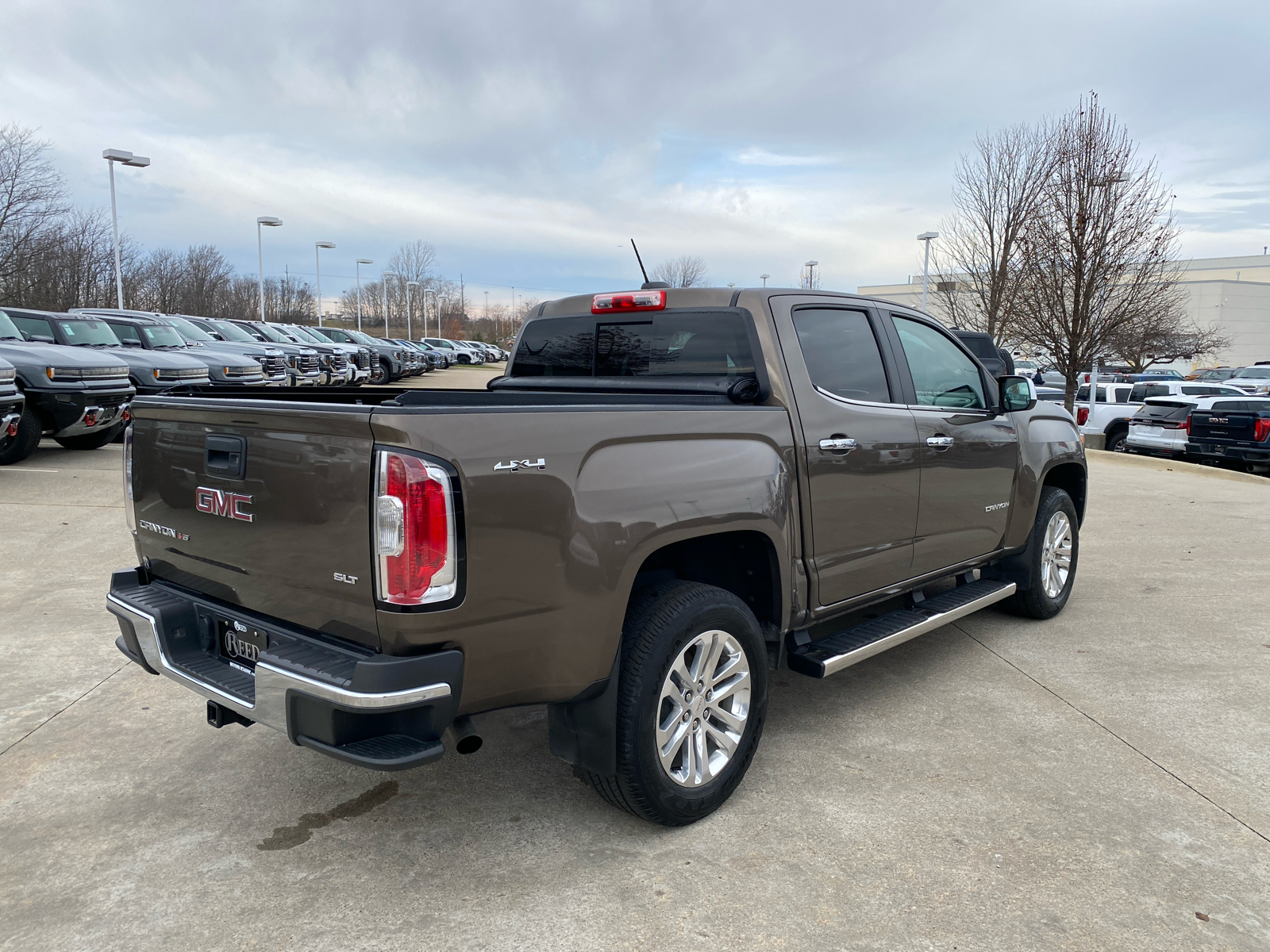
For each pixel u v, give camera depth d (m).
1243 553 7.59
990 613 5.72
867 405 3.81
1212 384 22.53
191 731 3.73
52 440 12.89
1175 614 5.69
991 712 4.05
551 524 2.52
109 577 5.89
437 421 2.32
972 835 2.97
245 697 2.63
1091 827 3.03
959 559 4.51
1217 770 3.47
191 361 12.70
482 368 45.59
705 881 2.70
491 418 2.42
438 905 2.57
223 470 2.75
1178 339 35.62
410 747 2.35
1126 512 9.77
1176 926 2.50
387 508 2.28
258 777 3.35
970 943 2.41
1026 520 5.03
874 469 3.77
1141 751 3.64
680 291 3.74
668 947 2.39
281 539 2.58
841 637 3.77
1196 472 14.20
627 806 2.91
